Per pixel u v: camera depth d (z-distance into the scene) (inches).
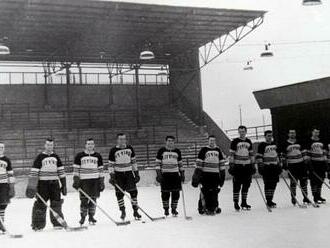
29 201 686.5
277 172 432.1
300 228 312.5
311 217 362.0
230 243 270.2
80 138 1096.2
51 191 356.8
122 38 1053.2
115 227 350.3
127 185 388.5
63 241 298.4
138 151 1077.8
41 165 356.2
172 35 1056.2
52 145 359.9
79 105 1286.9
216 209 409.1
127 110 1243.2
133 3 832.9
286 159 441.7
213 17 938.1
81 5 820.0
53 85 1266.0
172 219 380.2
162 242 280.7
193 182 399.2
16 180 757.3
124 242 286.0
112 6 833.5
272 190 432.1
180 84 1309.1
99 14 869.2
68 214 464.8
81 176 366.6
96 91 1310.3
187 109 1284.4
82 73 1304.1
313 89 846.5
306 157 446.0
